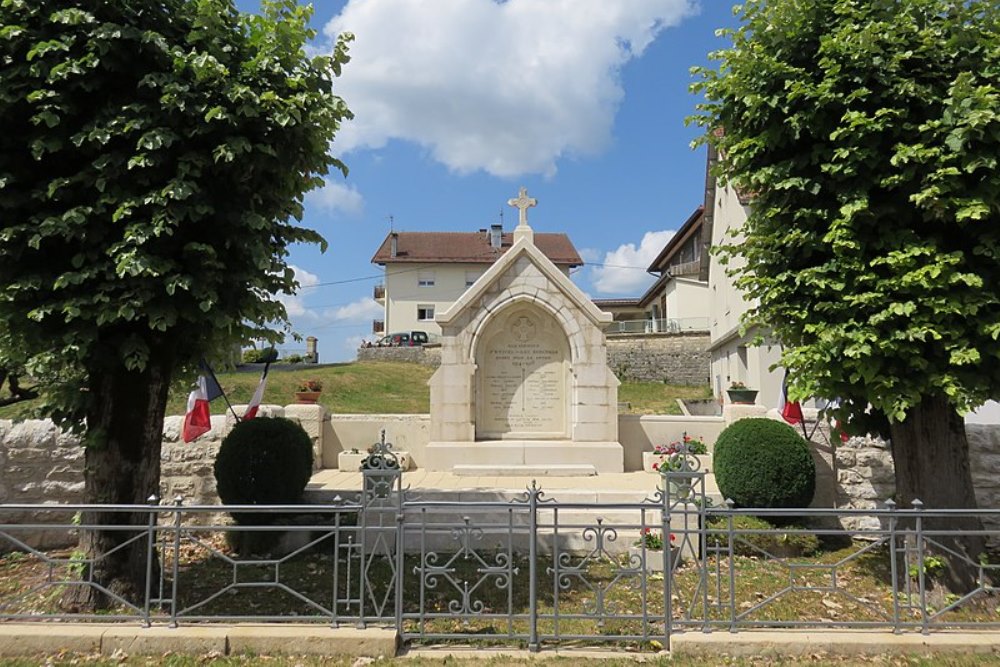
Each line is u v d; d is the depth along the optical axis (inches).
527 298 495.8
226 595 278.8
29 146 227.3
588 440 485.1
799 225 275.4
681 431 508.4
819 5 271.6
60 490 390.0
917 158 237.8
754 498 344.8
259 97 244.5
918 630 214.4
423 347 1485.0
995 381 253.0
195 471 411.8
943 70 252.8
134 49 240.1
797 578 298.7
